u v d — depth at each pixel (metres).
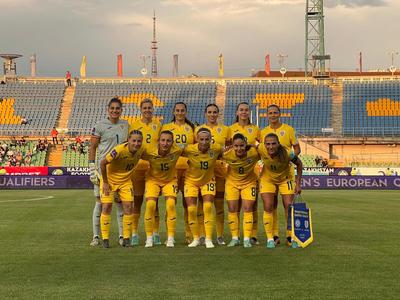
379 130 53.50
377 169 40.94
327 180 38.75
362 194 30.64
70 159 49.56
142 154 10.59
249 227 10.64
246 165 10.62
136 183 11.20
